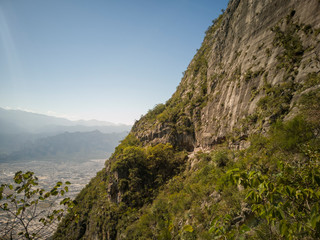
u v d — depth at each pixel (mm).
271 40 29906
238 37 42000
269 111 23719
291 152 12664
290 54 24625
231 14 48656
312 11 23938
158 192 42969
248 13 39188
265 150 17000
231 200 15367
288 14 28000
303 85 20797
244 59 36125
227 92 39531
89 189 75125
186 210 23609
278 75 25594
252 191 3523
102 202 52594
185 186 33375
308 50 22500
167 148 51375
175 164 48062
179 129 54219
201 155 39500
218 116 40969
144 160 50281
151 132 62625
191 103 56344
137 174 47188
